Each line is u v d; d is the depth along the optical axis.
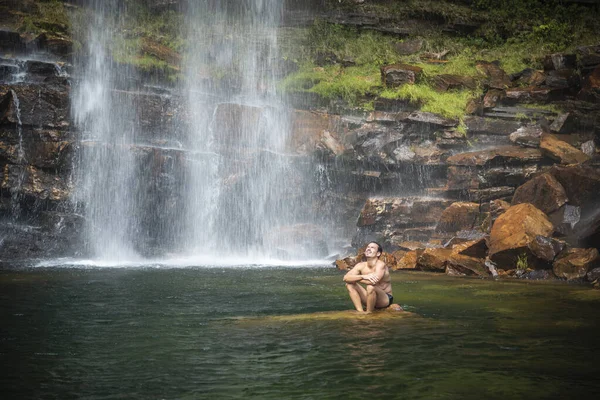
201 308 7.99
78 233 16.16
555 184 14.88
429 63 21.44
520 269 12.62
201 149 18.38
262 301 8.64
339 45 22.28
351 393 4.25
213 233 17.31
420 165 17.33
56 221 16.00
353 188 17.81
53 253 15.80
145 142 18.02
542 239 12.64
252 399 4.13
